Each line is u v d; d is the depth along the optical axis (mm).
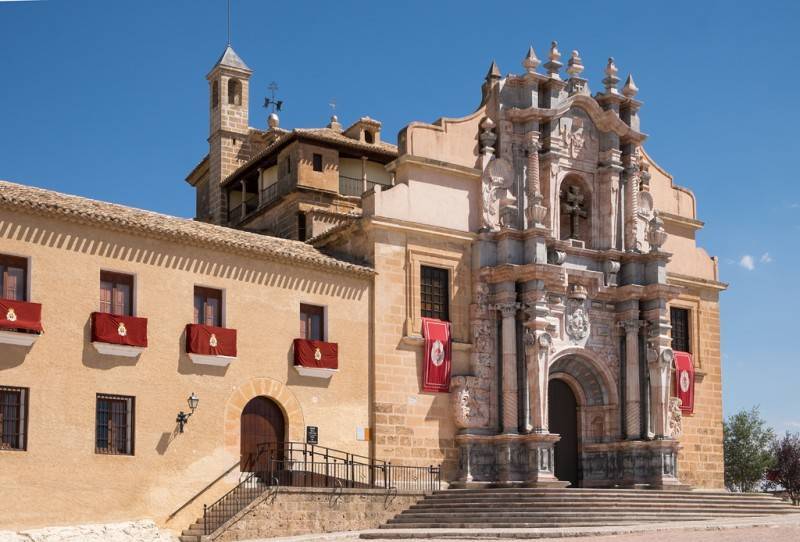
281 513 33312
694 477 48219
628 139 47125
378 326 39656
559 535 28906
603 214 46250
